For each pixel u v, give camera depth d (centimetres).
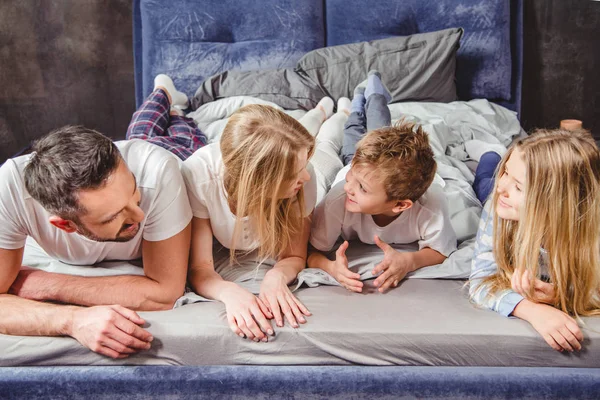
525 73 283
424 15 260
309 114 217
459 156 207
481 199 174
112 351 111
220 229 135
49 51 272
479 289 124
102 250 129
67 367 114
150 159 120
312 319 117
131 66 280
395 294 129
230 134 119
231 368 115
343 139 201
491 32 257
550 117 290
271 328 114
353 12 262
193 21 254
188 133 195
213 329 115
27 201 115
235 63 257
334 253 148
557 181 114
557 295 118
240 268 141
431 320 117
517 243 120
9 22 264
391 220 141
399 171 122
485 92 262
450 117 230
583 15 274
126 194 103
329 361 116
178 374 113
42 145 102
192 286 133
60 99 281
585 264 116
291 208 132
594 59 281
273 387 113
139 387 113
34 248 139
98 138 102
